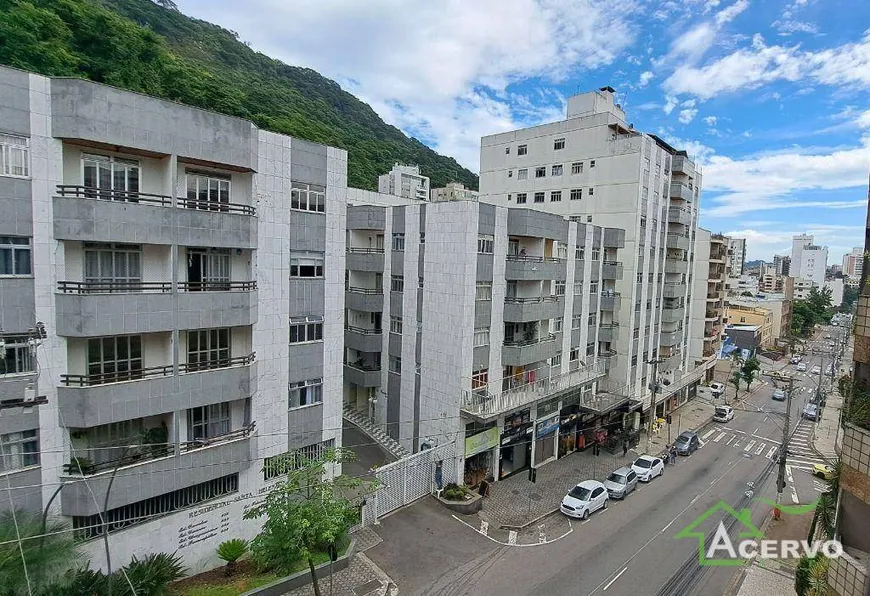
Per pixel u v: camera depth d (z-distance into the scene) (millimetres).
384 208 27781
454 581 17172
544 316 27016
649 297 37531
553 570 18359
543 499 24500
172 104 13750
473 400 23656
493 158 41375
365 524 20422
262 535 13906
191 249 15312
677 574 18688
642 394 37438
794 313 97500
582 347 32000
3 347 11836
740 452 34812
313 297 18234
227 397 15547
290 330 17734
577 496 23500
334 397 19328
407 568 17734
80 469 12750
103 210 12617
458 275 23438
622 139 34094
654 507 24750
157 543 14852
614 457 31406
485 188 41938
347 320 30312
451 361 23906
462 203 23172
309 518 13320
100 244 13547
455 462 23703
